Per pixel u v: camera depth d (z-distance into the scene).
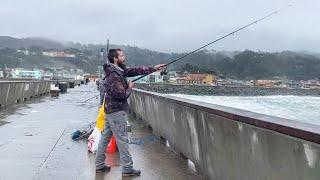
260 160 4.82
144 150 9.93
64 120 15.58
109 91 7.33
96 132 9.44
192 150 7.80
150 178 7.27
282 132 4.28
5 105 21.55
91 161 8.53
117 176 7.39
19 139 11.06
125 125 7.45
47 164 8.23
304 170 3.92
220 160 6.16
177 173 7.61
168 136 10.23
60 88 41.53
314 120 16.09
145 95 14.54
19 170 7.70
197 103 7.56
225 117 5.86
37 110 19.73
